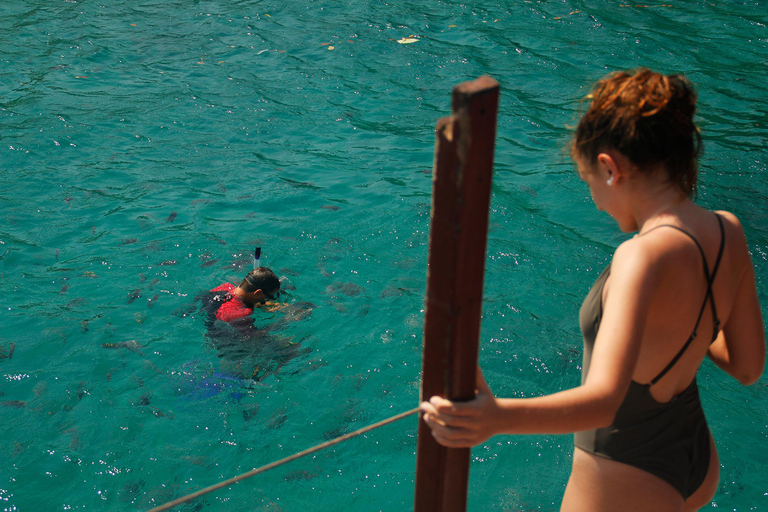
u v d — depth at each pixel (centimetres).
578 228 634
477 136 117
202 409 437
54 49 1118
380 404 441
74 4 1360
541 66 1035
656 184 162
